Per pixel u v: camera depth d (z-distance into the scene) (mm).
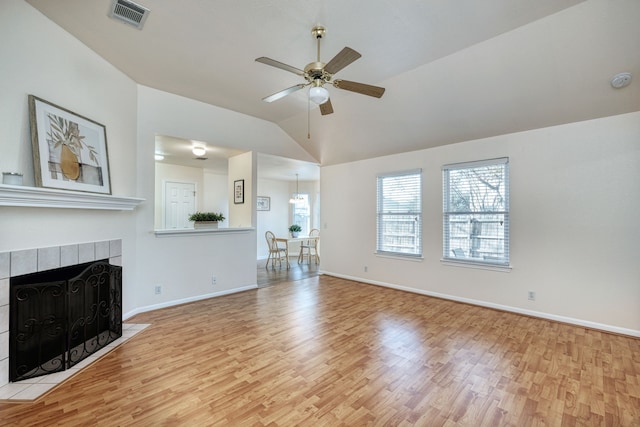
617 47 2445
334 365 2414
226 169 6875
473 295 4074
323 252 6160
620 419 1770
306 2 2170
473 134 3938
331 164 5992
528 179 3596
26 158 2203
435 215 4469
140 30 2535
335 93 3893
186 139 4047
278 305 4027
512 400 1958
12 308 2088
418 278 4660
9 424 1696
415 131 4258
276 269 6781
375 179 5262
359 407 1883
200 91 3812
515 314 3664
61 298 2346
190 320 3430
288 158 5461
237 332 3096
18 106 2146
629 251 2996
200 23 2439
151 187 3740
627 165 3000
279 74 3352
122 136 3314
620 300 3041
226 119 4453
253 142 4852
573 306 3303
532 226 3572
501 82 3082
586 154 3215
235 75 3367
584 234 3234
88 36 2635
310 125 4965
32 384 2082
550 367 2383
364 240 5430
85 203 2619
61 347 2359
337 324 3334
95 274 2713
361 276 5465
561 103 3098
